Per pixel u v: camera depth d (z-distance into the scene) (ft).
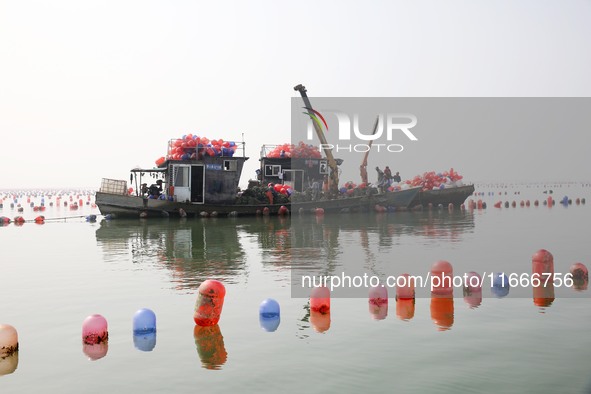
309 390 18.65
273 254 52.37
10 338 23.00
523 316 27.91
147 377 20.11
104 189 104.27
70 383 19.67
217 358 22.04
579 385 18.76
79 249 57.82
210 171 107.04
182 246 59.62
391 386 18.85
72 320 28.30
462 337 24.41
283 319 28.02
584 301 30.91
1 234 76.33
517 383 18.97
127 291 35.45
